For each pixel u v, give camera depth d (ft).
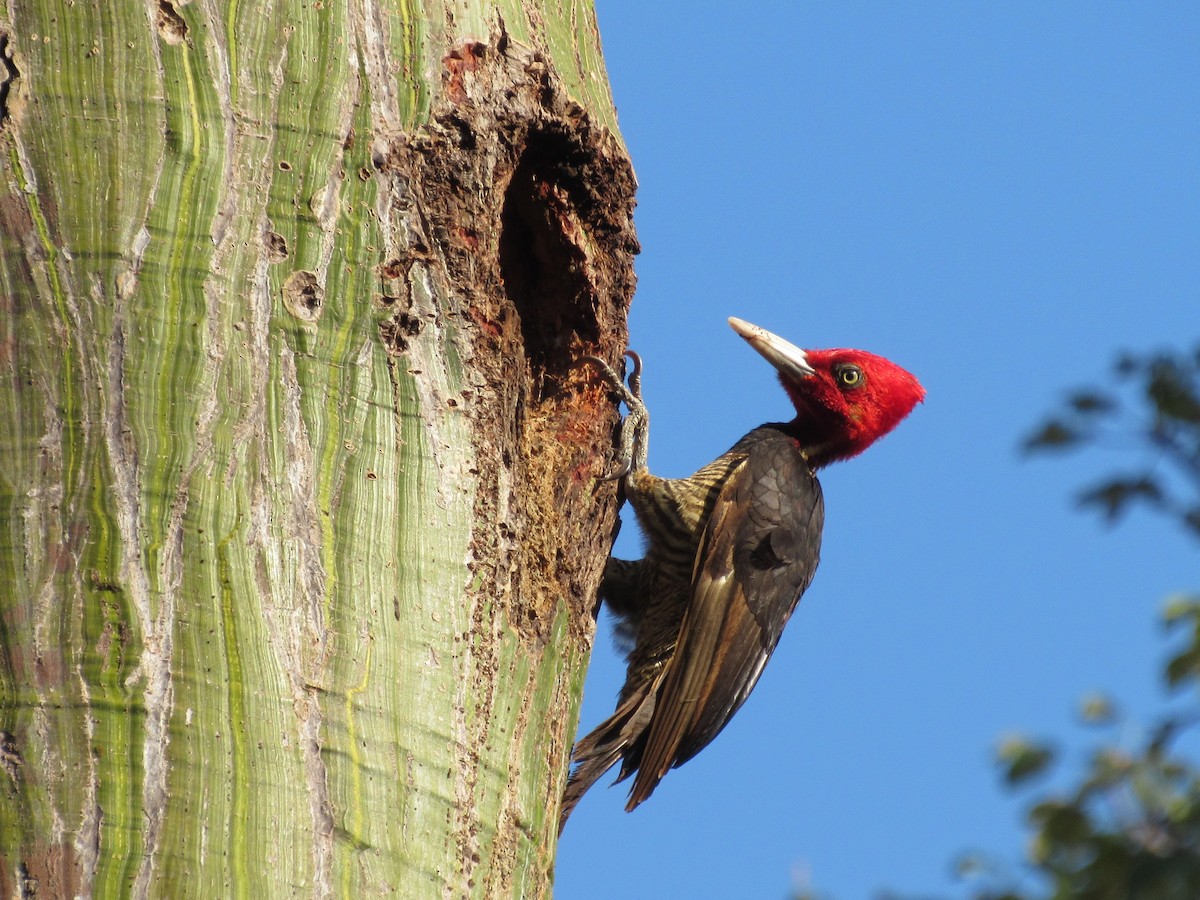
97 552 20.90
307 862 20.49
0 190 21.99
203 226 22.43
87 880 19.53
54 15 22.54
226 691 20.74
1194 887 24.30
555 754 26.66
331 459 22.62
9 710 20.29
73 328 21.66
